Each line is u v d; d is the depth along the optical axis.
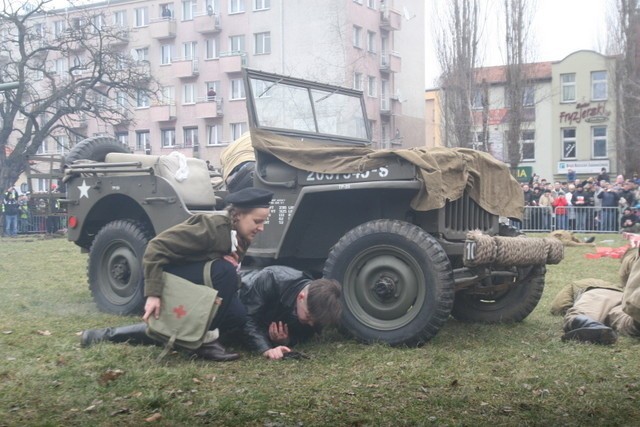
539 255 5.79
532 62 35.06
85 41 34.22
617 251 13.93
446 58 34.00
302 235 6.01
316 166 5.84
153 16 41.25
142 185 6.87
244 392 3.97
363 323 5.36
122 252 6.90
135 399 3.80
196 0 39.16
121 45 41.16
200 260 4.75
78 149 7.95
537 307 7.57
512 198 6.04
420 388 4.15
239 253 4.94
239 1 35.97
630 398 4.00
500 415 3.70
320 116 6.91
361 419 3.57
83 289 8.68
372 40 34.44
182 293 4.63
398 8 36.56
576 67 44.41
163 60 41.06
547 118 45.31
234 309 4.90
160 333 4.62
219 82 39.03
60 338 5.48
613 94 41.28
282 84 6.64
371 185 5.46
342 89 7.21
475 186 5.83
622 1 35.66
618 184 21.72
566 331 5.88
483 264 5.32
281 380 4.29
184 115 40.62
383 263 5.35
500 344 5.53
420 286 5.25
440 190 5.38
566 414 3.72
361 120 7.32
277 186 6.03
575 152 44.91
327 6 31.67
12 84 11.66
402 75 38.06
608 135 43.56
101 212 7.36
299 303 4.96
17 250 15.00
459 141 33.66
